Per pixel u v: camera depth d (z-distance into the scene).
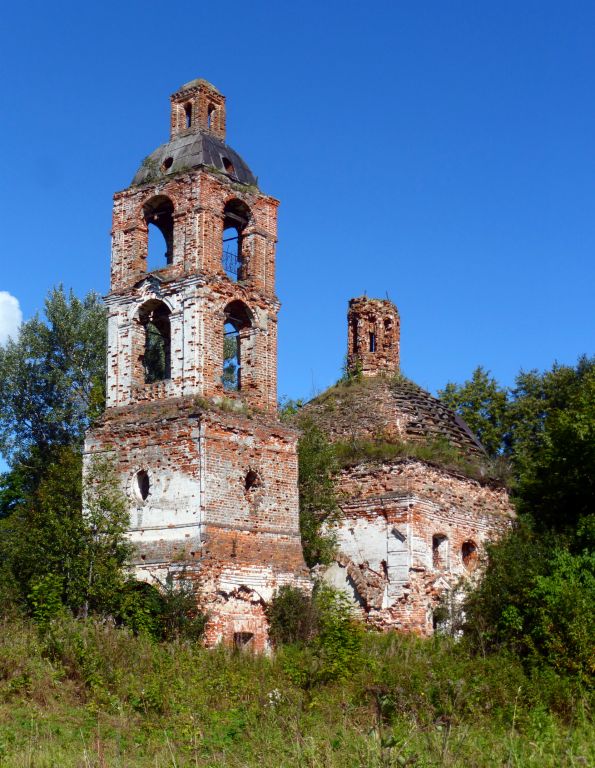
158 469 28.44
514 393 53.88
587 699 21.44
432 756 15.42
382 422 36.78
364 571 33.75
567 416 34.28
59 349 47.38
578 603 25.16
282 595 28.28
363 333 40.50
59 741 17.59
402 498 33.50
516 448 50.59
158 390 29.56
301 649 25.45
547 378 52.81
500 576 29.56
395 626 32.59
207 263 29.78
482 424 52.81
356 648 25.06
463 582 34.00
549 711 20.80
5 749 16.47
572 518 34.28
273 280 32.00
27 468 45.16
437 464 35.19
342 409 38.09
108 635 22.97
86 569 26.42
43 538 27.28
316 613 27.78
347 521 34.53
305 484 33.97
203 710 19.41
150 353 39.09
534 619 26.52
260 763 15.82
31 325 47.31
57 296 47.38
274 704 20.16
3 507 47.69
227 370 51.69
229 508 28.19
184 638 25.39
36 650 22.34
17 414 46.41
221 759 16.33
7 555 32.38
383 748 14.62
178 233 30.28
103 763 15.42
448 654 26.28
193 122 32.00
